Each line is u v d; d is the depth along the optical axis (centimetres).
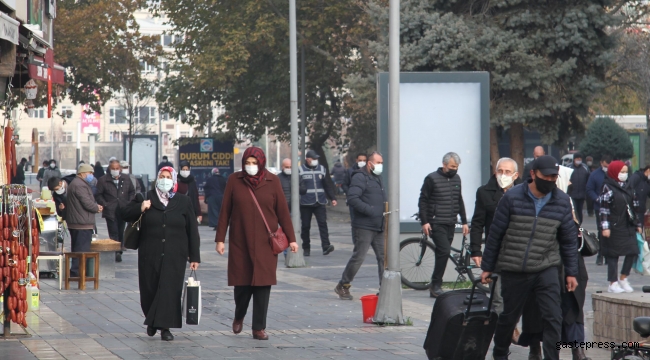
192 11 8700
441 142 3238
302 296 2856
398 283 2284
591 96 5897
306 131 9212
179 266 2028
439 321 1597
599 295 1884
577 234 1686
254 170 2056
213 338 2050
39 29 2738
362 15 7812
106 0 9150
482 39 5691
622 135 9725
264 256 2033
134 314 2434
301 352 1864
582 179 4897
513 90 5888
